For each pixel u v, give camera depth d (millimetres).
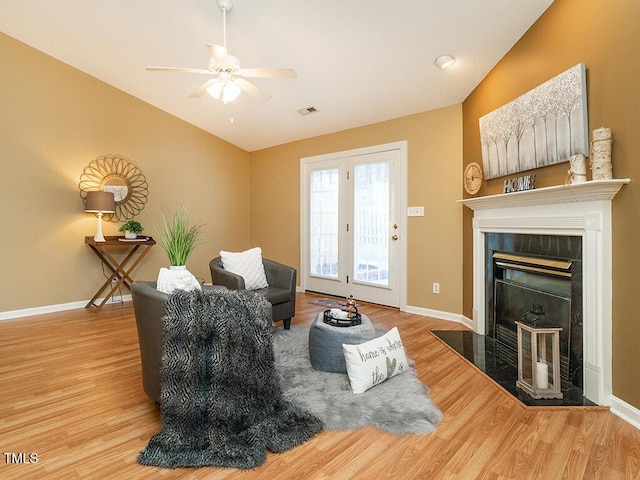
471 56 2934
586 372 2039
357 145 4559
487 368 2463
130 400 2037
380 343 2260
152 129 4844
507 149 2756
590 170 2020
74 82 4152
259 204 5957
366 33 2822
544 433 1705
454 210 3715
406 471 1439
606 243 1924
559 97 2193
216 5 2789
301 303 4566
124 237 4375
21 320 3695
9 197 3756
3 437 1667
